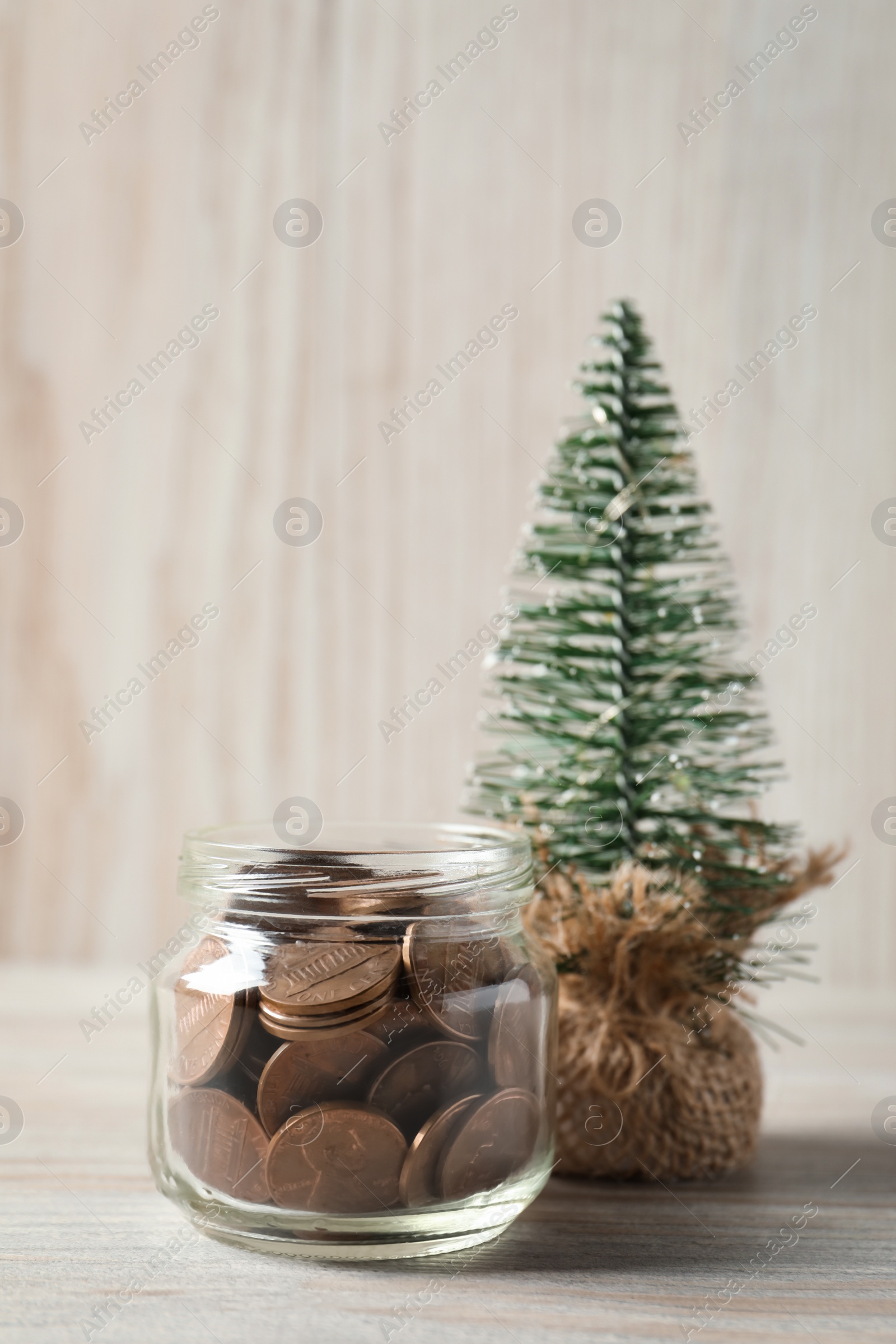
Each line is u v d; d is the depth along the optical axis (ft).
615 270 1.89
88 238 1.94
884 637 1.90
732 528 1.89
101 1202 1.34
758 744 1.41
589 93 1.89
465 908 1.26
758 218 1.88
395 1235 1.23
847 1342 1.19
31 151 1.94
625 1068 1.33
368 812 1.94
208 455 1.94
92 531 1.96
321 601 1.94
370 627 1.93
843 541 1.89
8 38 1.93
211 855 1.26
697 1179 1.37
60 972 1.94
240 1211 1.24
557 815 1.39
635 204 1.89
